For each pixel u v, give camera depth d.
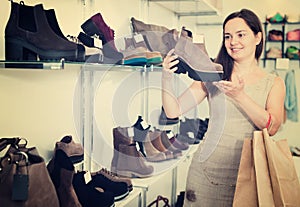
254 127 2.34
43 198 1.14
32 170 1.11
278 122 2.32
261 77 2.35
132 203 2.06
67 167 1.29
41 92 1.52
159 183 2.44
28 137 1.45
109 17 2.00
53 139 1.61
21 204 1.08
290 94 2.31
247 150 2.14
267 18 2.34
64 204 1.28
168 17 2.56
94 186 1.60
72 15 1.70
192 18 2.48
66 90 1.69
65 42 1.24
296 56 2.30
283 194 2.12
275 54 2.33
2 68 1.27
